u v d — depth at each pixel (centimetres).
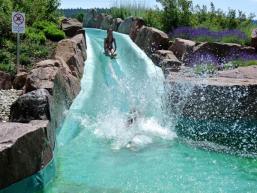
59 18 2119
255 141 941
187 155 811
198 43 1661
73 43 1373
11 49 1297
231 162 779
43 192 602
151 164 746
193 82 1230
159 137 934
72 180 654
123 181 659
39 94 743
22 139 547
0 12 1446
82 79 1349
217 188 642
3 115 858
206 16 2342
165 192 616
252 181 675
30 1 1825
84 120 991
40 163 597
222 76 1335
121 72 1558
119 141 879
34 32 1558
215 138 957
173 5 2245
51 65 1009
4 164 509
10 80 1105
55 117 823
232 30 2002
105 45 1809
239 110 1152
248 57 1597
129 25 2555
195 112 1192
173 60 1530
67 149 815
